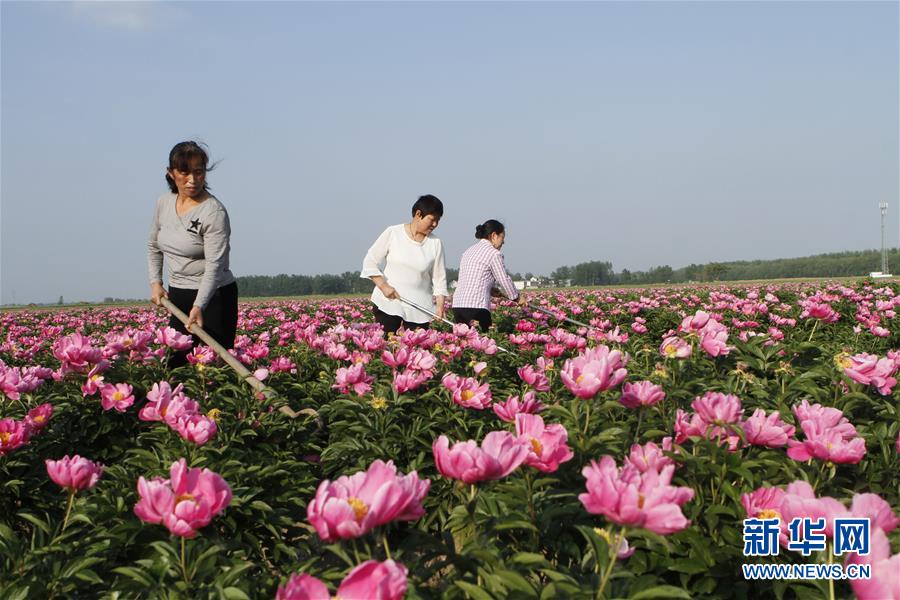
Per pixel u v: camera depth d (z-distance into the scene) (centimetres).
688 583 287
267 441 464
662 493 195
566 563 295
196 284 638
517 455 229
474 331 664
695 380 447
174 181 632
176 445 396
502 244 943
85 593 299
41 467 416
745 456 325
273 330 1240
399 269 841
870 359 375
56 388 519
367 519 188
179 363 620
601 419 371
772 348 514
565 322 1199
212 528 321
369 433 425
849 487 339
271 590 276
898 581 177
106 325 1675
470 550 232
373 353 630
